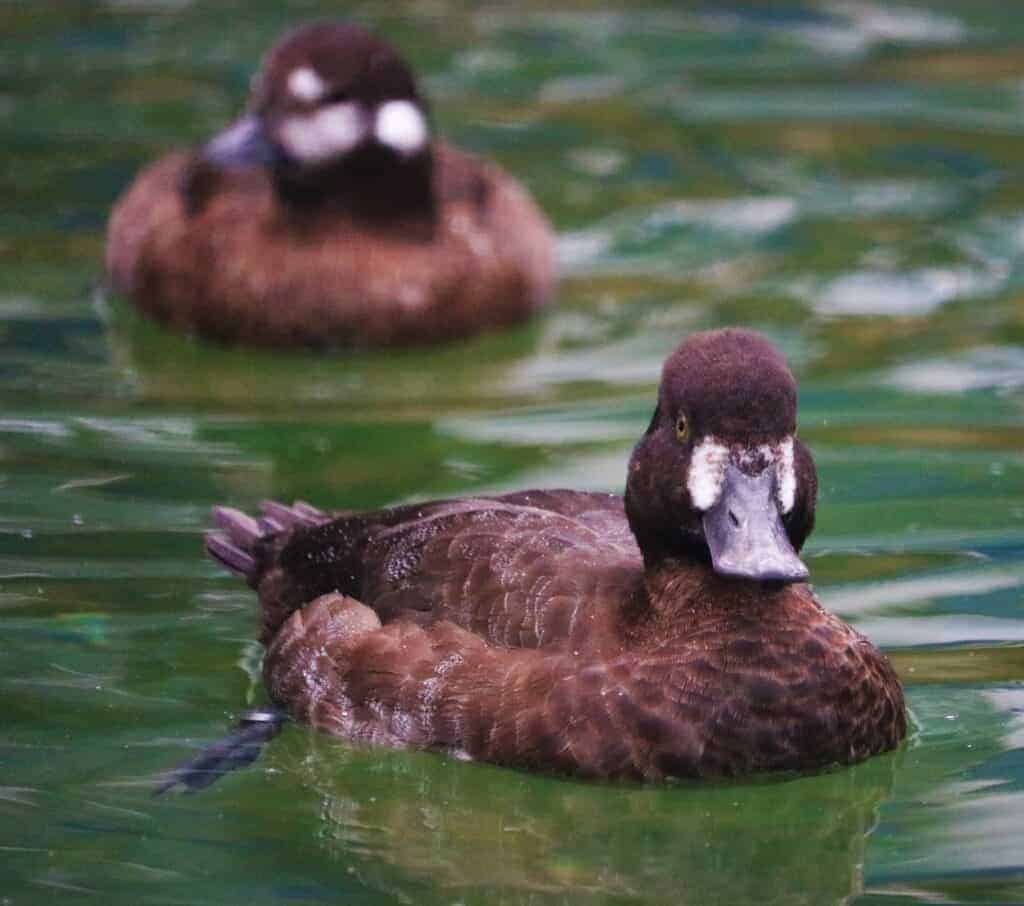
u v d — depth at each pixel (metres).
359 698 9.60
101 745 9.69
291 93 14.91
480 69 19.42
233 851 8.84
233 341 14.88
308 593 10.21
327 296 14.72
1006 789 9.27
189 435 13.14
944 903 8.36
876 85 18.84
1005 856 8.73
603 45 19.98
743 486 9.02
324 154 14.81
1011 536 11.54
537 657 9.31
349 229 14.88
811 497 9.37
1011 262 15.70
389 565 9.92
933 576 11.12
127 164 17.42
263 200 15.21
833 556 11.37
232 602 10.99
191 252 14.94
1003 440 12.76
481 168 16.17
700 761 9.15
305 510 10.98
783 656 9.22
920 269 15.62
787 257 15.94
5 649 10.45
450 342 14.95
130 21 20.38
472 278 14.92
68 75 19.09
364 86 14.88
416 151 14.90
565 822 9.18
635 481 9.41
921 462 12.48
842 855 8.83
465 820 9.22
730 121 18.28
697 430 9.11
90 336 14.94
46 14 20.48
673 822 9.15
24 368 14.27
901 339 14.42
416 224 15.01
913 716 9.86
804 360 14.08
